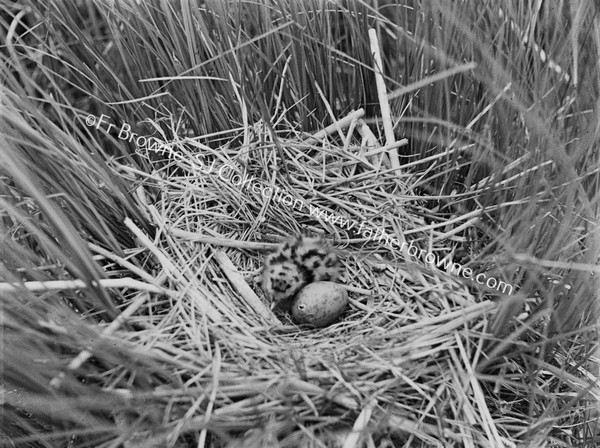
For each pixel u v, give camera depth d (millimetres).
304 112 654
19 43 619
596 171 510
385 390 470
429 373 490
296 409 452
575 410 498
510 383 487
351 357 490
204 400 453
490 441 451
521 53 545
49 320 451
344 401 459
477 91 584
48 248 480
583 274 480
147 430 434
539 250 510
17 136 512
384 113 626
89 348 431
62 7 603
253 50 634
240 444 435
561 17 555
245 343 502
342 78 659
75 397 427
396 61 639
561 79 538
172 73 632
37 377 422
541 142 502
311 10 624
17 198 543
